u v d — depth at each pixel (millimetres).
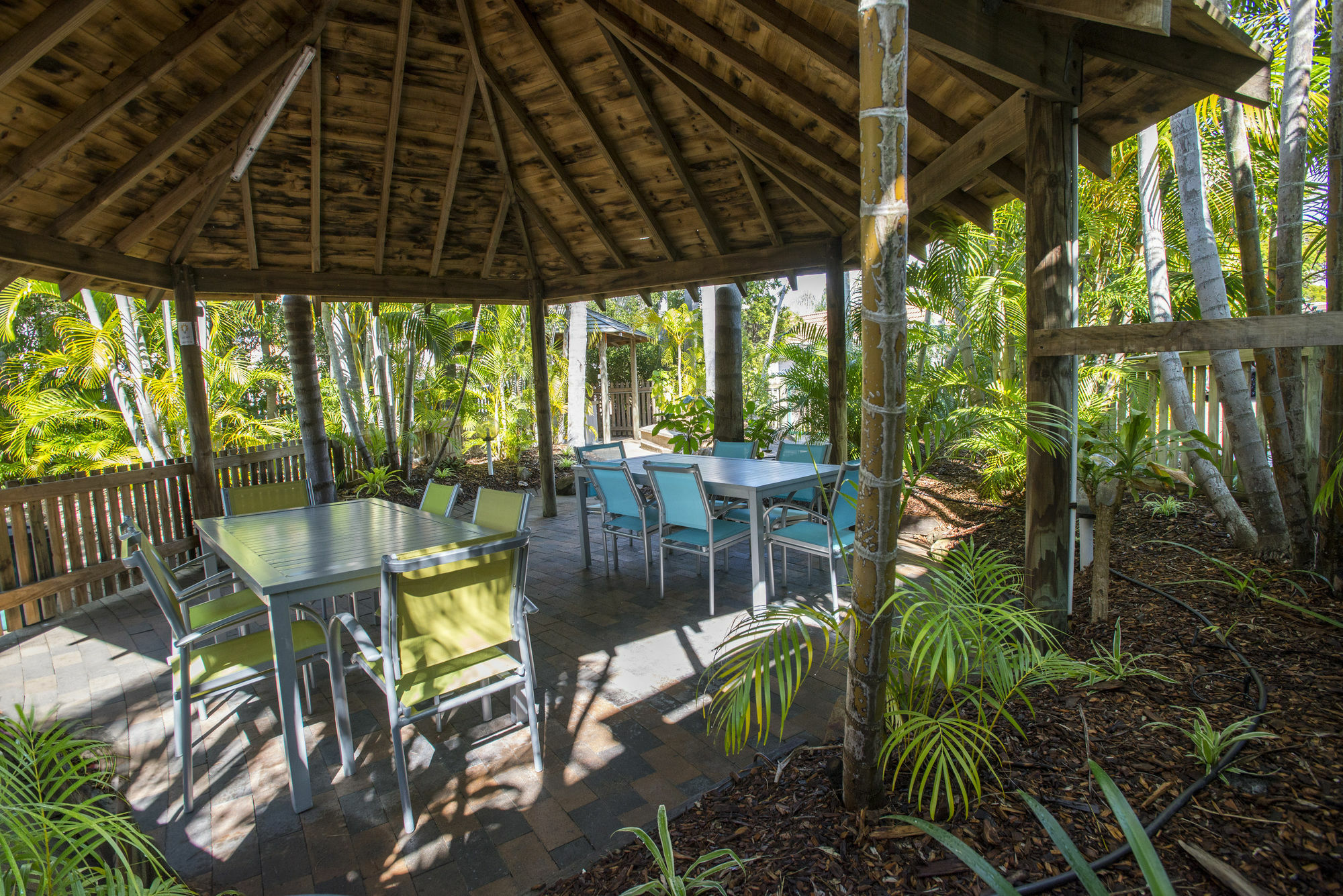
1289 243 2877
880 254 1273
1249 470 3062
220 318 9758
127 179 3678
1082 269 5500
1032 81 2184
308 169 4738
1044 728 1838
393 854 1862
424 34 4051
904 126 1240
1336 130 2416
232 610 2924
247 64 3625
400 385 9781
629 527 4348
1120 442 2523
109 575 4484
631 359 15672
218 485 5207
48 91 3104
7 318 8461
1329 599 2525
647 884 1335
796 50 3131
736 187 5066
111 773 1779
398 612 1977
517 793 2125
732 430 7121
